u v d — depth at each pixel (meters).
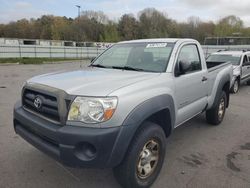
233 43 57.78
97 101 2.69
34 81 3.30
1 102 7.77
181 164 3.94
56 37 81.31
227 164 3.96
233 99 9.07
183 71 3.84
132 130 2.80
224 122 6.09
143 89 3.09
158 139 3.30
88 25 82.88
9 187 3.27
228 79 5.77
